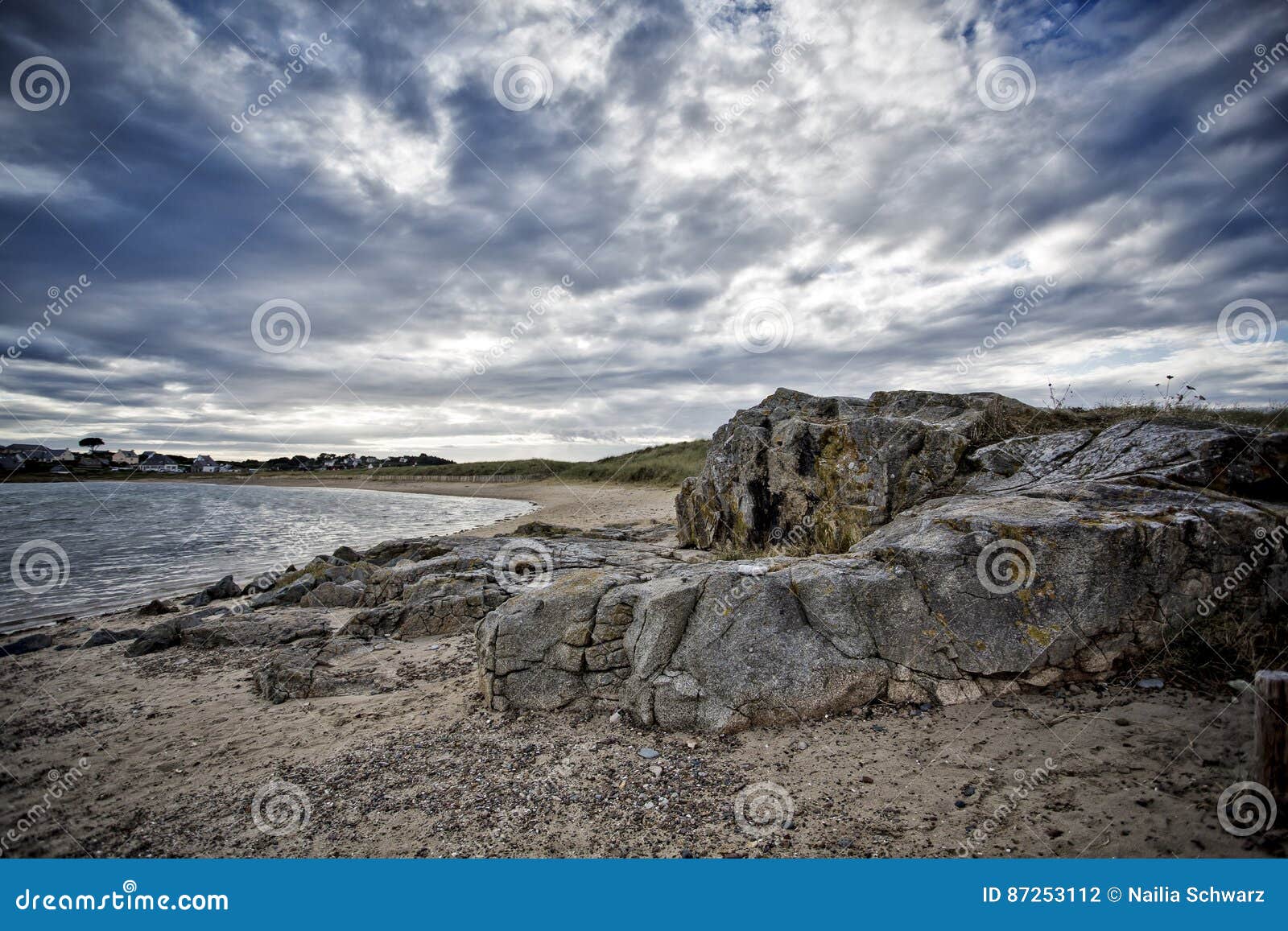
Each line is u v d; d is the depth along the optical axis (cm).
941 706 545
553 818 447
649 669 591
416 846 427
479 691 690
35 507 4350
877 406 1109
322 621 1087
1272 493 630
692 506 1417
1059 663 543
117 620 1252
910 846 386
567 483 5953
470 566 1198
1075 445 799
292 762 563
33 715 723
